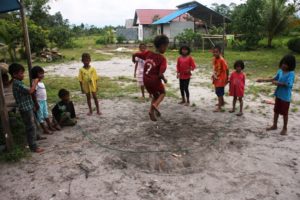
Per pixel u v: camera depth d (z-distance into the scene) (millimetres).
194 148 5223
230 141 5508
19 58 20938
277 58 19438
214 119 6805
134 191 3955
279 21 26875
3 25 19000
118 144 5449
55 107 6379
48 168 4586
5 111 4941
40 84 5793
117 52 27156
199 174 4359
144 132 6043
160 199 3773
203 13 29469
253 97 8820
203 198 3775
